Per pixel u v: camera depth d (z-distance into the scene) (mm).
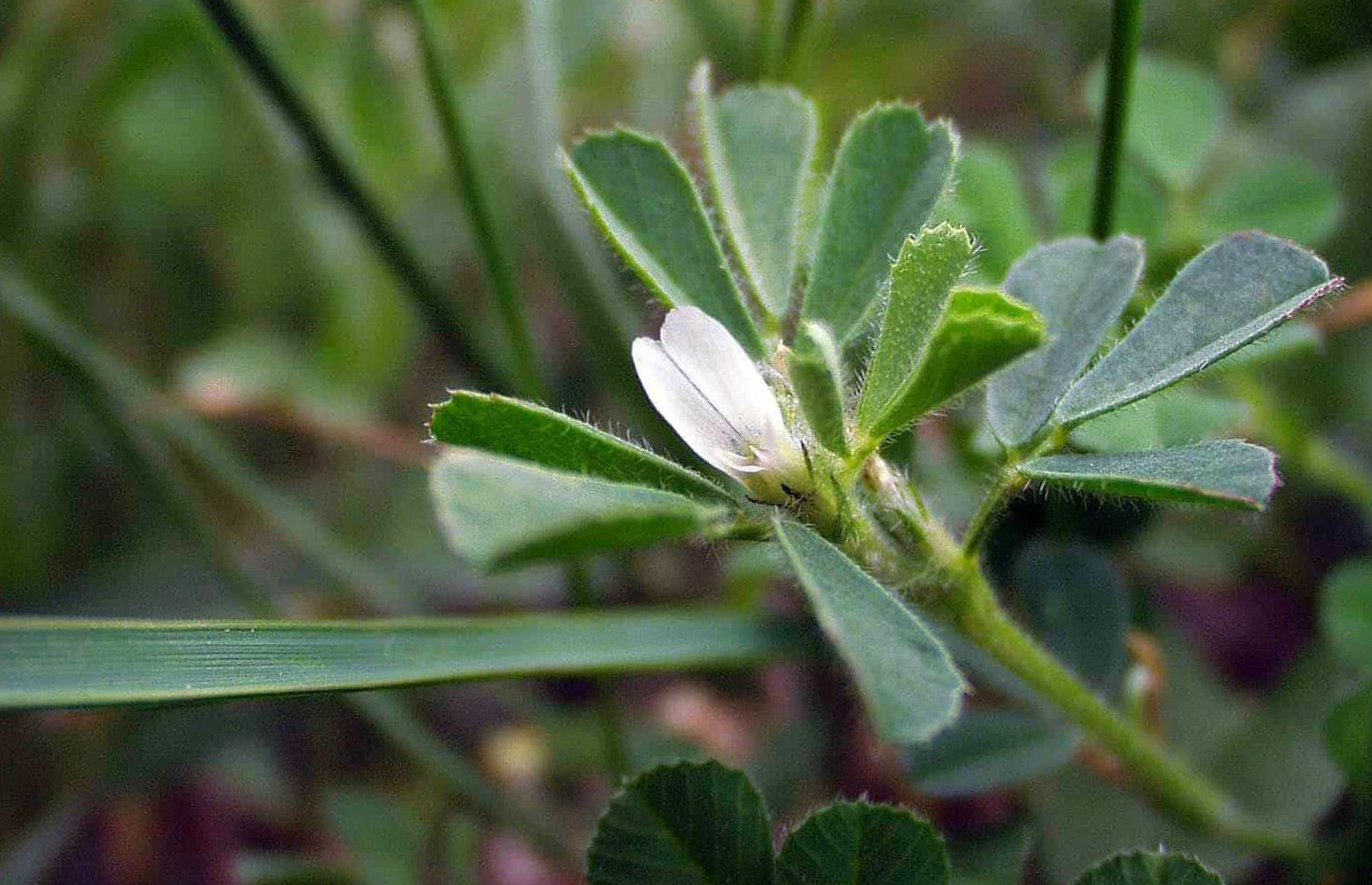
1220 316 126
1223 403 145
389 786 206
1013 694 156
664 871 130
